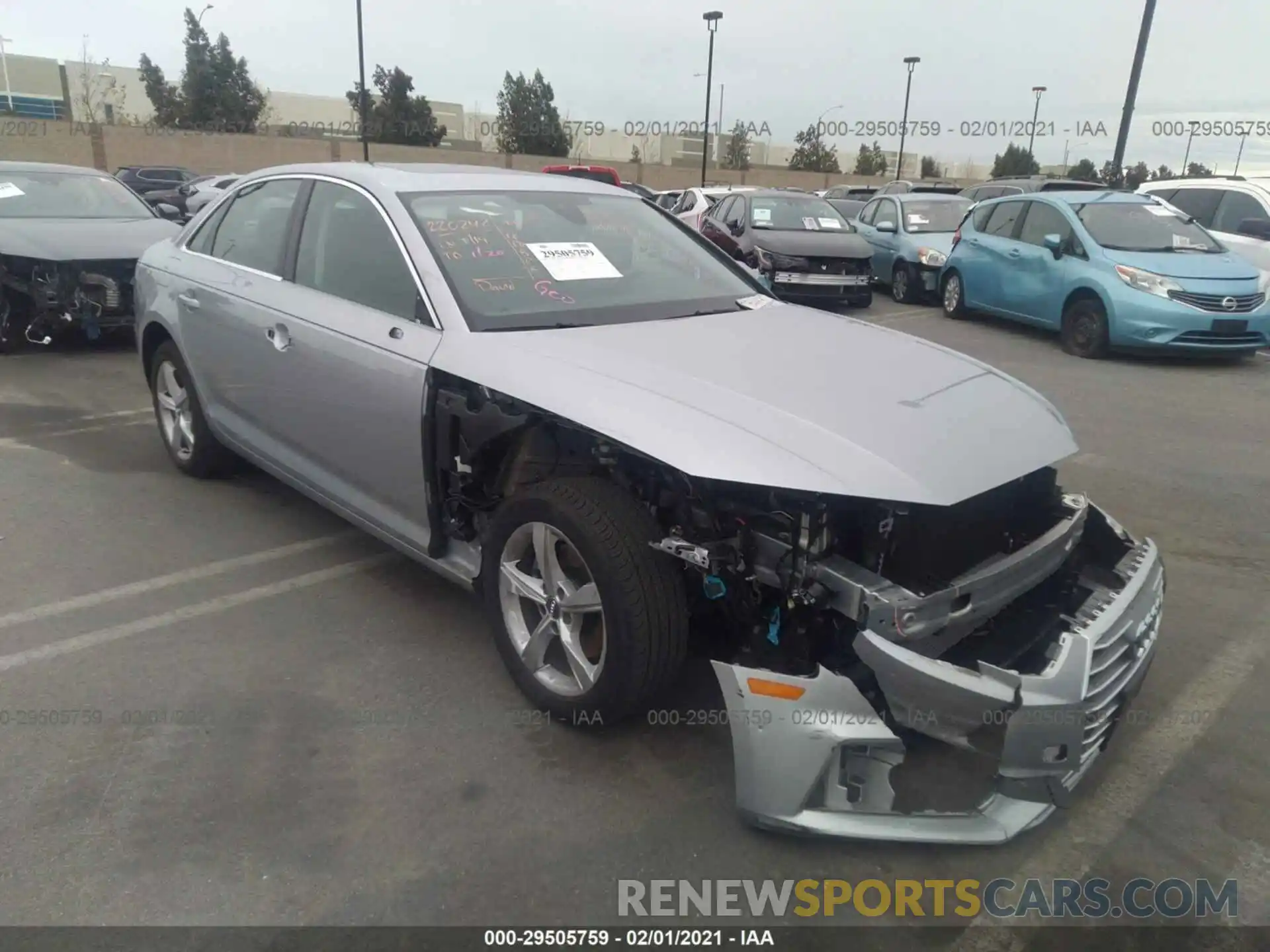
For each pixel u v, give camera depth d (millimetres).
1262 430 6832
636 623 2664
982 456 2652
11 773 2801
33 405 6762
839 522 2543
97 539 4457
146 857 2488
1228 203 11203
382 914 2336
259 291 4148
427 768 2873
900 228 14156
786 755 2400
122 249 8133
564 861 2523
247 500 4992
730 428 2570
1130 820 2740
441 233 3588
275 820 2641
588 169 22047
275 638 3617
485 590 3176
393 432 3400
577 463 3104
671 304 3709
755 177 40406
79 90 43625
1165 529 4949
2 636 3574
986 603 2584
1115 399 7746
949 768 2762
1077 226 9883
